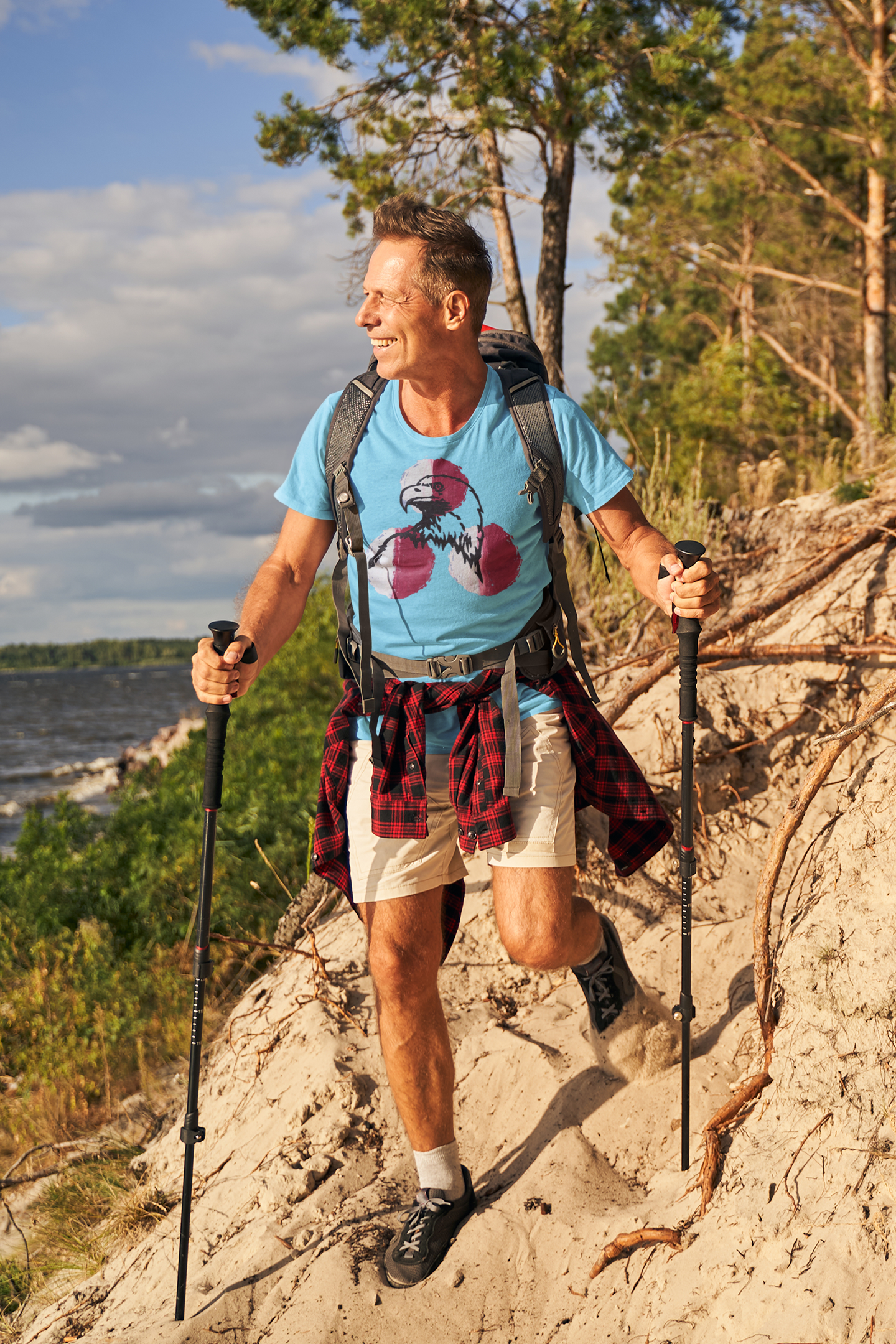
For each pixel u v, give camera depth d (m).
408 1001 2.17
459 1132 2.58
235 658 2.05
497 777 2.11
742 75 14.28
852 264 18.72
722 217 17.34
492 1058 2.72
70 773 32.31
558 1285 2.07
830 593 3.87
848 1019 2.02
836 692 3.49
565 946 2.19
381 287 2.02
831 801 3.17
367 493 2.15
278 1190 2.54
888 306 15.74
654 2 8.09
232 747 8.48
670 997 2.79
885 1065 1.92
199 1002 2.20
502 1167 2.42
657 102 8.15
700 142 15.29
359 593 2.18
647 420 14.13
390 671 2.22
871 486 5.03
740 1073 2.43
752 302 20.09
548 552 2.22
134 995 5.02
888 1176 1.77
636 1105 2.44
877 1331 1.62
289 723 9.13
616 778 2.27
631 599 5.34
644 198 16.58
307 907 3.84
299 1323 2.09
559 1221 2.19
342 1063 2.88
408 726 2.18
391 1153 2.62
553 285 8.84
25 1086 4.58
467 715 2.19
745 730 3.49
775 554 4.84
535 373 2.22
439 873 2.23
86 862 6.58
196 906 5.51
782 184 16.84
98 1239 3.01
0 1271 3.15
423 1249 2.15
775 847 2.39
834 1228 1.75
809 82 15.07
